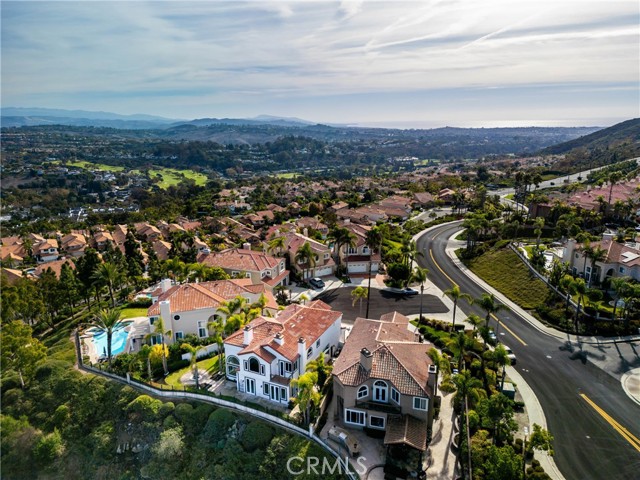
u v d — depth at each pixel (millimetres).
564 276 69312
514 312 72312
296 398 44312
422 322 67375
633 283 67938
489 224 107688
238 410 47500
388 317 58094
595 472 38812
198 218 193500
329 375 50531
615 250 75875
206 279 77062
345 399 43250
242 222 165250
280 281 83625
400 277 83438
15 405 53281
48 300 75812
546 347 60188
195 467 43781
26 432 50750
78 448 49156
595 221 108062
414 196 182750
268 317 58812
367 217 146250
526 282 80188
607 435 43219
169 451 45031
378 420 42938
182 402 49969
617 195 125812
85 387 53875
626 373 53531
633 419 45500
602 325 62594
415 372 42594
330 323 57531
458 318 69875
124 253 123250
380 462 39594
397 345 46469
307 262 84188
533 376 53188
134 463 46844
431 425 42750
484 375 51031
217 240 130625
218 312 62719
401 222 144750
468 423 38781
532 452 40344
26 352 55781
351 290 83500
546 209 119438
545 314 68938
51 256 138625
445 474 38344
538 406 47562
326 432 43531
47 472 48156
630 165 191500
